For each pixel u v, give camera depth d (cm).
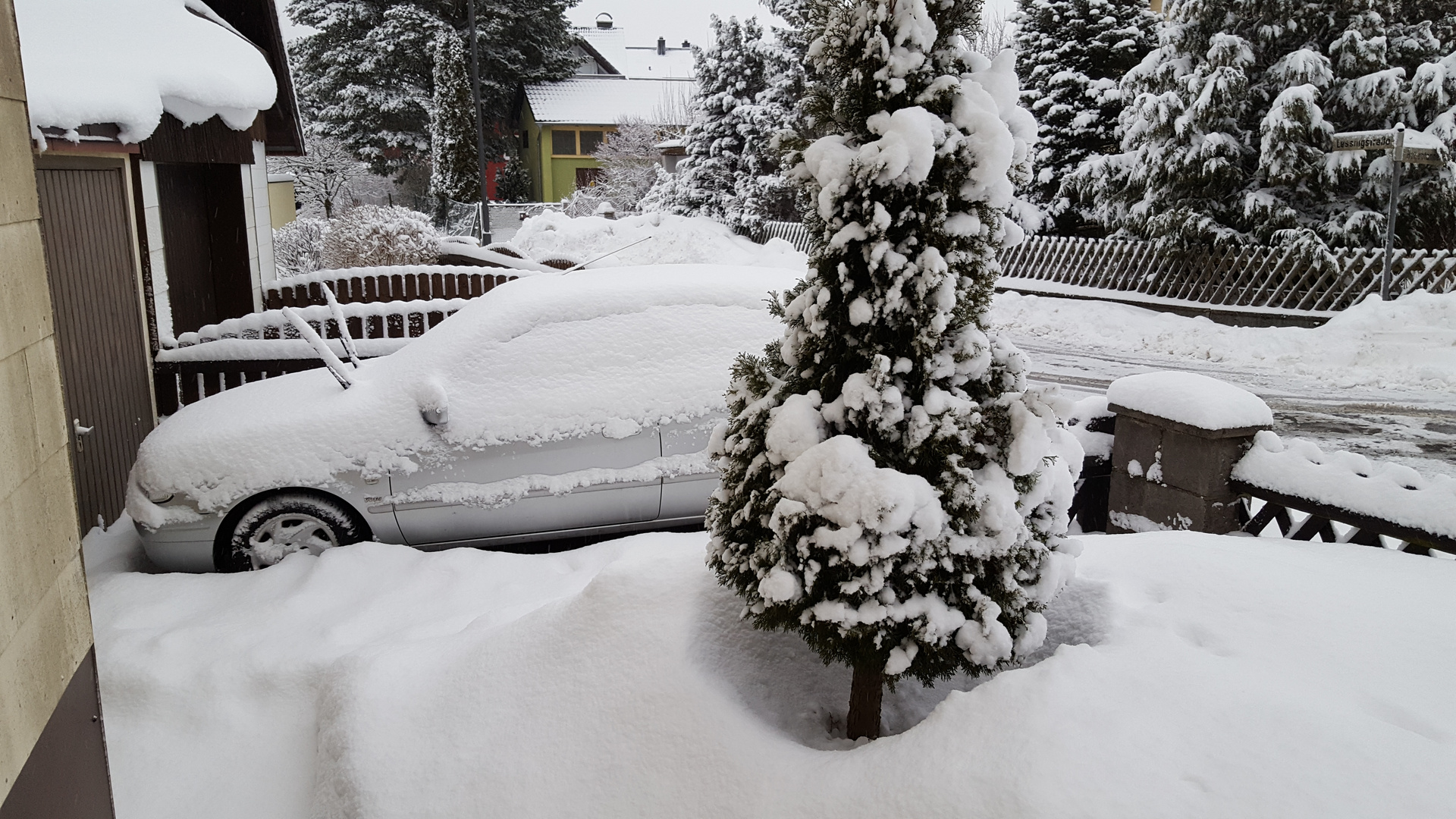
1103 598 319
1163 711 236
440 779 296
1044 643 319
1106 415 582
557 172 5119
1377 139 1289
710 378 555
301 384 595
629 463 545
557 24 5094
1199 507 488
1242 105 1540
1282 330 1268
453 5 4675
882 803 236
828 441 266
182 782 341
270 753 354
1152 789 211
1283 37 1529
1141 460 526
